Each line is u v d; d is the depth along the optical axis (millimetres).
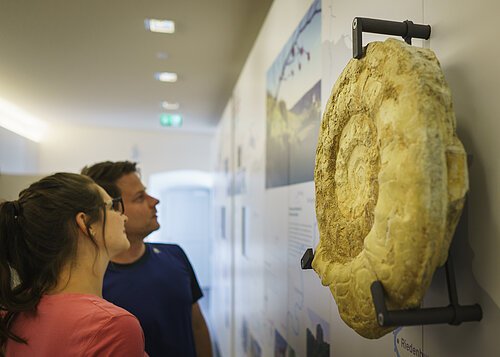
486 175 638
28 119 6309
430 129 553
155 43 3166
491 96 631
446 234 572
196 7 2578
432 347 774
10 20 2799
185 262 1983
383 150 627
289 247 1812
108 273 1664
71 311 891
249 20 2748
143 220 1687
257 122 2689
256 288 2664
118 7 2592
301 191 1626
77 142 7000
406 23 773
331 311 1314
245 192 3209
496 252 614
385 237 604
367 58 728
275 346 2082
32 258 943
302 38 1645
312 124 1501
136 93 4680
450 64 727
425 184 541
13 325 917
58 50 3359
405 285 564
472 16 674
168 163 7473
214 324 6219
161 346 1639
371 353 1039
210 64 3609
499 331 604
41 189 1008
